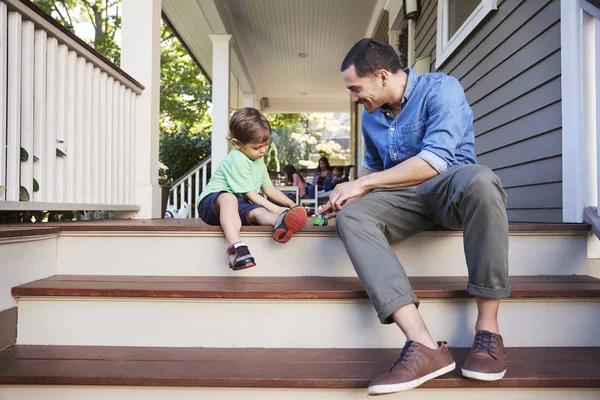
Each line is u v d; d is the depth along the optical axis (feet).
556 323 4.97
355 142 27.73
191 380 4.09
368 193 5.32
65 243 5.95
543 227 5.74
